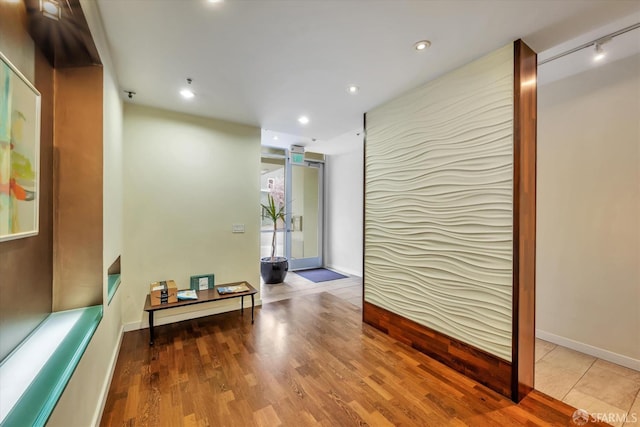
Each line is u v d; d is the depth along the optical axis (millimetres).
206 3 1594
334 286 4996
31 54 1413
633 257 2344
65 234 1739
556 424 1741
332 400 1937
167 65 2277
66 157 1742
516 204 1941
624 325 2387
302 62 2242
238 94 2828
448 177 2400
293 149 5660
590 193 2561
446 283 2412
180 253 3336
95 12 1584
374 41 1968
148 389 2027
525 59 1978
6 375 1080
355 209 5957
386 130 3041
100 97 1817
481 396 2002
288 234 6156
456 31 1854
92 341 1606
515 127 1945
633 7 1623
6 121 1095
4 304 1152
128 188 3033
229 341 2807
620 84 2387
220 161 3605
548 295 2834
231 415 1783
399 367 2365
